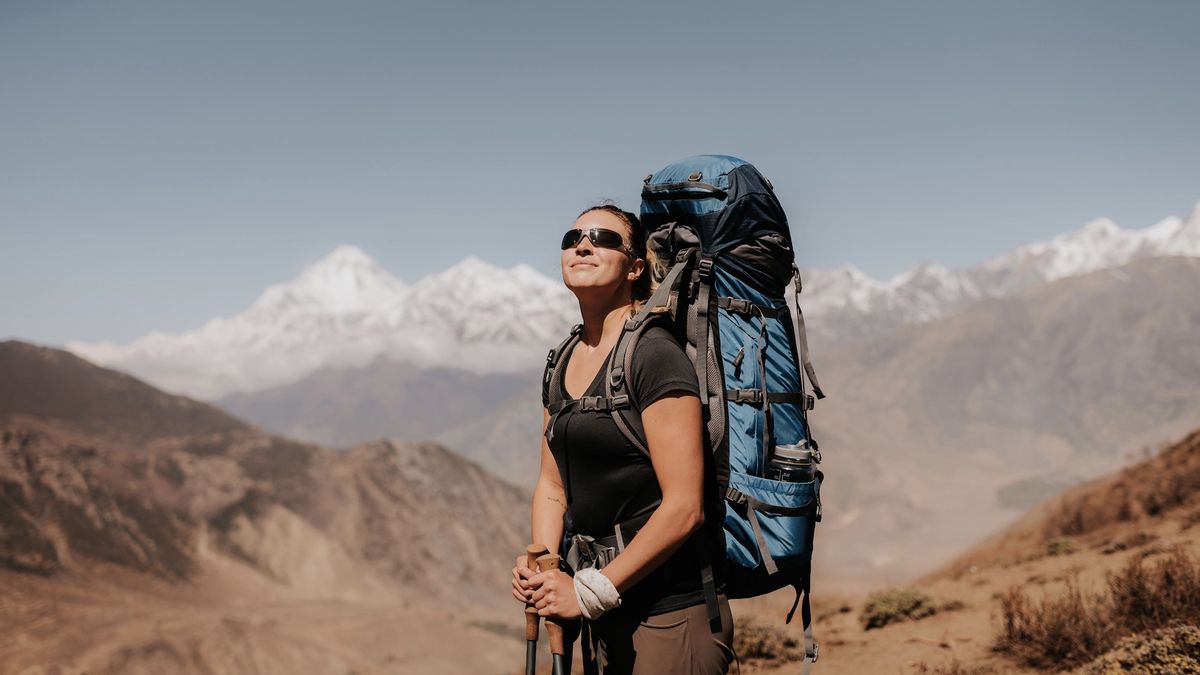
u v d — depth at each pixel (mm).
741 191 2818
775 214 2859
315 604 182625
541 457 3119
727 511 2639
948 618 9656
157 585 182000
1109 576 9875
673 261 2875
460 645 157000
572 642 2814
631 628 2668
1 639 122812
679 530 2490
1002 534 44125
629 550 2523
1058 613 7477
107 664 119250
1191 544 11109
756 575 2689
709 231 2814
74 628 128875
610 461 2686
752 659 9195
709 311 2764
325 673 133625
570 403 2793
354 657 142375
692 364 2699
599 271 2826
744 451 2678
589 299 2867
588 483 2740
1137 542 13102
